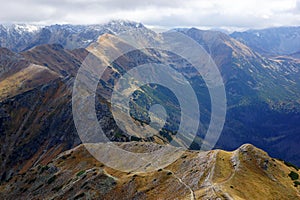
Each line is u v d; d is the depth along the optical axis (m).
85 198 96.31
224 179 80.06
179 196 78.50
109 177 99.56
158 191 85.75
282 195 79.19
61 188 112.31
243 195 73.94
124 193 91.06
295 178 88.38
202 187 78.88
